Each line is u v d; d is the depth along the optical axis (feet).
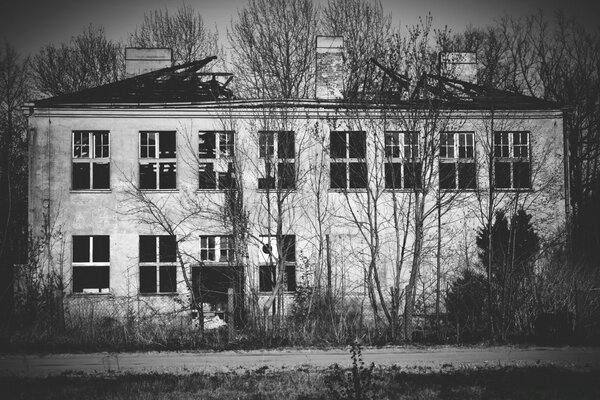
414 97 62.18
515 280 60.03
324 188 72.74
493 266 64.85
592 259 76.43
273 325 58.23
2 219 94.58
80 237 73.82
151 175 79.51
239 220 69.41
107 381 41.65
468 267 67.00
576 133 115.65
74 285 73.77
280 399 36.78
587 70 119.55
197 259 71.77
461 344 54.08
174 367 46.70
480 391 38.37
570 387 39.24
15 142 118.11
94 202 73.20
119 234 72.90
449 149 74.28
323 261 69.92
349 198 72.84
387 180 72.74
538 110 73.82
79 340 55.93
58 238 72.33
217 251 73.87
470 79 84.02
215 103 73.46
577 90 118.52
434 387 39.34
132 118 74.18
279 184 67.51
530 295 59.16
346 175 70.18
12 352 51.98
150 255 74.84
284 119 70.49
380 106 64.08
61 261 71.87
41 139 73.56
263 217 72.23
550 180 73.56
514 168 74.28
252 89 116.26
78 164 75.36
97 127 74.08
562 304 58.23
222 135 75.00
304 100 71.72
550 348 51.93
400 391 38.55
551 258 67.05
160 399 37.01
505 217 67.21
